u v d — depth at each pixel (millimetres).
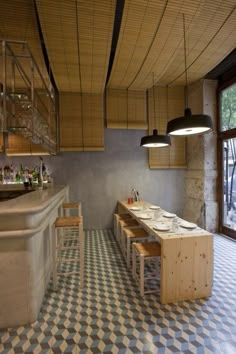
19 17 2516
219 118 4484
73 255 3424
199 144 4684
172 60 3465
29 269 1897
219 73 4312
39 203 1987
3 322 1863
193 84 4805
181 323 1906
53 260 2420
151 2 2268
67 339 1740
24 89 3625
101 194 4863
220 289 2443
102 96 4715
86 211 4832
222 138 4410
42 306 2156
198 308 2109
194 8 2359
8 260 1854
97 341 1716
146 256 2281
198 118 2230
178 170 5156
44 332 1816
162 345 1674
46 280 2436
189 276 2229
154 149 5008
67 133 4633
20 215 1793
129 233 2967
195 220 4812
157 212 3115
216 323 1905
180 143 5117
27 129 2416
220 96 4465
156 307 2129
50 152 4211
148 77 4145
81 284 2473
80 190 4789
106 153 4863
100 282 2602
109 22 2480
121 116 4820
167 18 2498
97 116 4719
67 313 2053
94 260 3213
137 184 4996
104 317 1993
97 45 2902
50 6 2242
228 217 4441
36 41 2936
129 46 3029
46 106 4145
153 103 4949
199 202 4672
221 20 2664
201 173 4617
